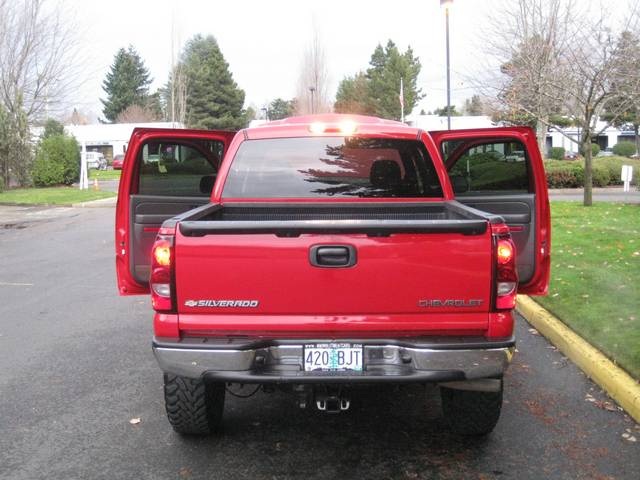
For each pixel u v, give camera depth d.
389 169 4.91
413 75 83.25
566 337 5.97
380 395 5.08
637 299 6.93
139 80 93.88
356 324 3.48
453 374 3.43
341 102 81.25
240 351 3.43
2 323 7.39
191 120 72.00
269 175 4.85
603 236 11.01
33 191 27.17
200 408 4.02
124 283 4.95
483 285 3.46
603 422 4.48
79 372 5.67
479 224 3.43
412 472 3.80
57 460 4.00
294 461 3.96
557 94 16.48
